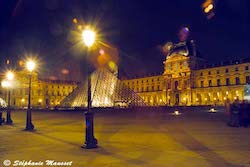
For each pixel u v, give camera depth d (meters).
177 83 132.88
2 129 20.66
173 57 134.12
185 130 19.09
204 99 120.81
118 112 55.72
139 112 55.56
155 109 71.88
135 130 19.27
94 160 9.32
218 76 116.94
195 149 11.34
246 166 8.44
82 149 11.48
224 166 8.42
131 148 11.66
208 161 9.10
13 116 42.66
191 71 127.00
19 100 137.25
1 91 113.44
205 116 38.50
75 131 18.92
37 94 144.25
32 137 15.58
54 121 29.95
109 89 78.38
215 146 12.08
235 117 21.98
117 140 14.12
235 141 13.61
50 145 12.60
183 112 53.94
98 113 51.38
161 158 9.59
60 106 83.50
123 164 8.72
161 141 13.68
